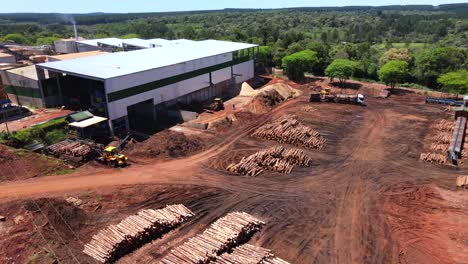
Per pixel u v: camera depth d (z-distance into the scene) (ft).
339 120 176.45
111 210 96.27
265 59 298.97
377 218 95.76
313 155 135.64
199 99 206.69
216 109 191.52
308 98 219.20
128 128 155.84
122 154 132.26
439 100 204.85
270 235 88.43
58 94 173.06
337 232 89.92
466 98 181.47
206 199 104.01
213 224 87.71
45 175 114.32
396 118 179.73
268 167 123.54
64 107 169.17
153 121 171.22
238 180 115.96
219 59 217.56
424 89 241.14
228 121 170.40
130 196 103.76
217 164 127.44
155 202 101.24
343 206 101.35
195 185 112.06
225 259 75.72
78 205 97.14
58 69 155.12
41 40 441.68
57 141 136.36
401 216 96.73
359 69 272.31
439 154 133.39
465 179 113.70
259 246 84.23
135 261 77.92
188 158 132.26
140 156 131.75
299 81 272.31
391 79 232.53
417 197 106.01
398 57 269.23
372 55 322.96
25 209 89.56
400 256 81.71
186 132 158.20
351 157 133.90
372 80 269.64
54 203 92.68
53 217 87.76
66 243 81.76
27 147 128.77
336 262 79.66
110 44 318.45
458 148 133.28
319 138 151.33
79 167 121.70
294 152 129.90
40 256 76.43
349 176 119.03
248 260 74.95
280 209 99.60
